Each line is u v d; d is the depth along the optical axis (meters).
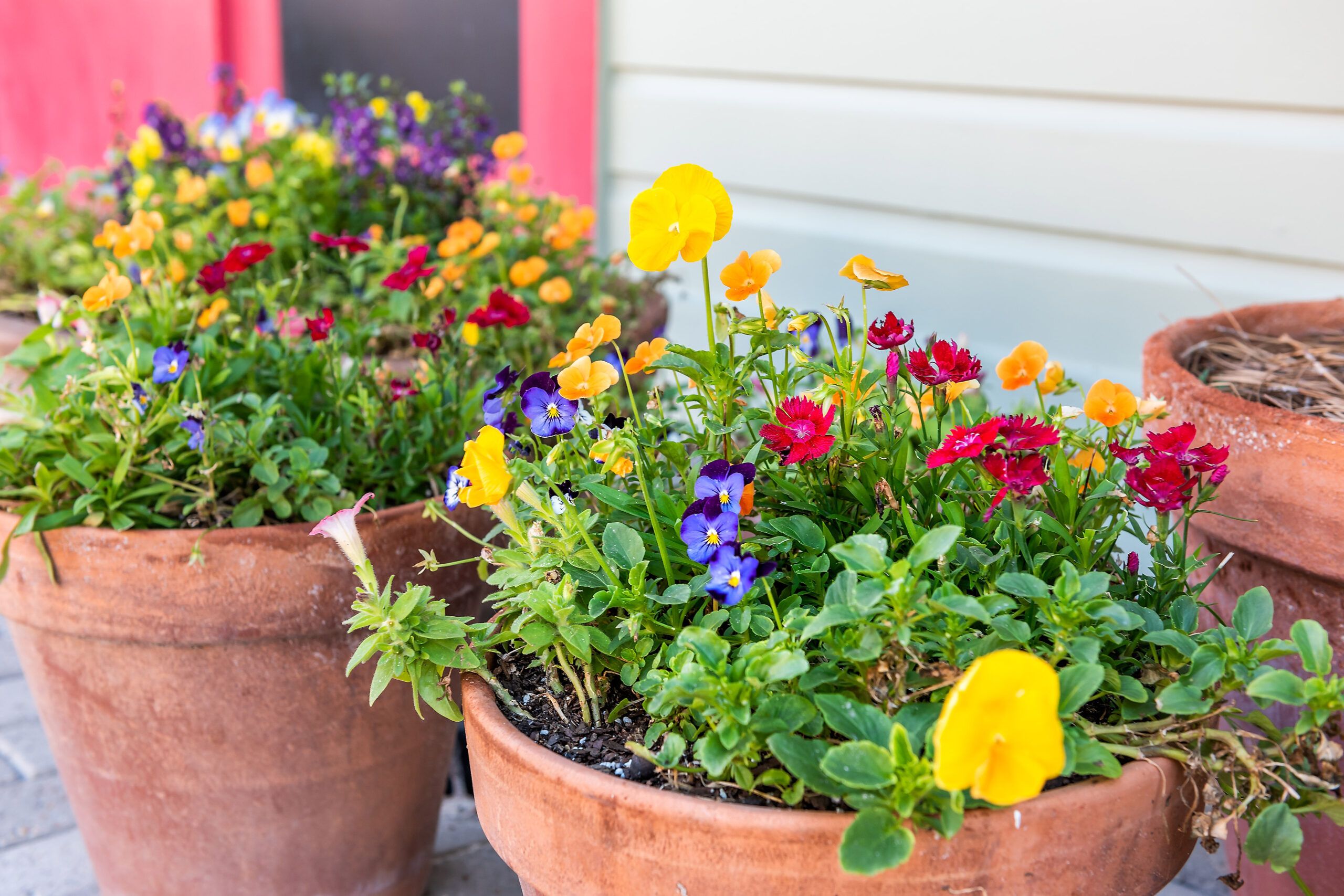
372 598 1.22
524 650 1.24
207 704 1.59
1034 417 1.24
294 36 4.16
